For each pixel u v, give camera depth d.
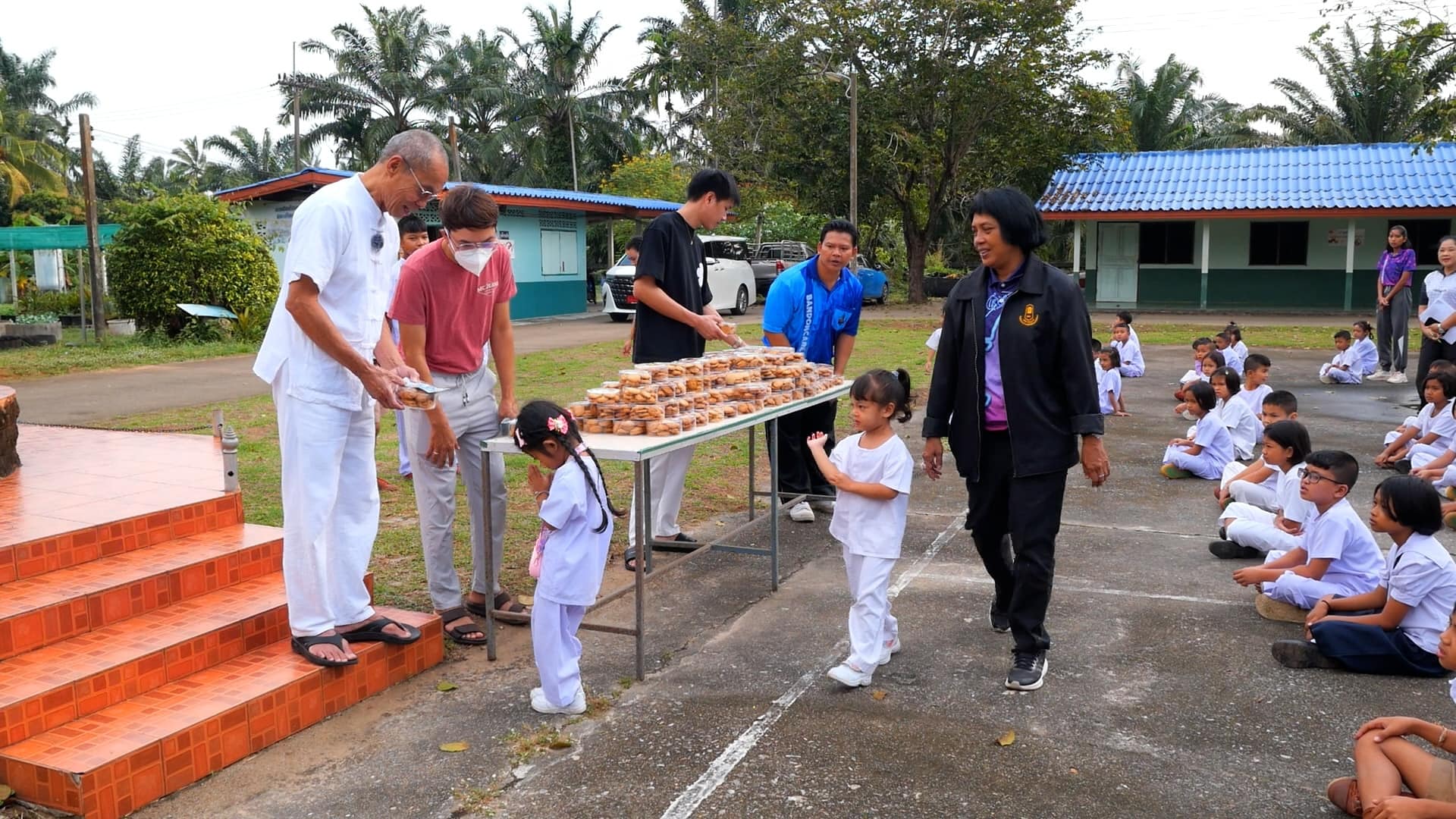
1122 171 25.97
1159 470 7.91
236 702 3.40
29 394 11.77
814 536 6.22
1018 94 23.19
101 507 4.29
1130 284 25.66
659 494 5.73
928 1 22.75
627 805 3.14
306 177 19.52
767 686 4.02
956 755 3.43
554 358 15.00
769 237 34.22
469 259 4.17
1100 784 3.23
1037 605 3.94
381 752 3.48
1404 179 23.03
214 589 4.11
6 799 2.99
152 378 13.30
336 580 3.88
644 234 5.53
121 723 3.23
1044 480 3.88
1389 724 3.00
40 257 24.58
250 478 7.06
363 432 3.90
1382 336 13.23
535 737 3.58
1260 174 24.52
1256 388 8.61
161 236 17.25
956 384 4.15
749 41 26.89
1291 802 3.12
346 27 38.78
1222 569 5.44
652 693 3.96
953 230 34.38
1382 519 4.03
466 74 39.31
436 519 4.47
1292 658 4.11
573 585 3.67
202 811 3.10
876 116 24.12
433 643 4.21
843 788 3.22
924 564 5.59
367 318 3.79
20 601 3.54
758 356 5.42
